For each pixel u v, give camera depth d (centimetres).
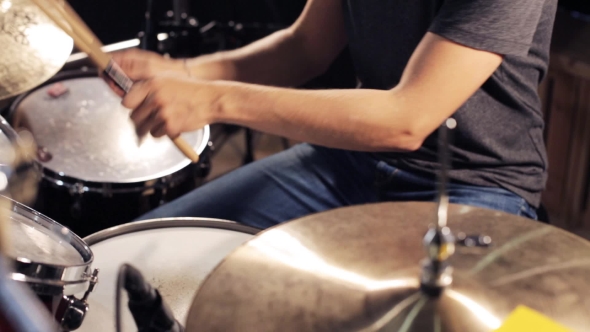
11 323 50
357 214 101
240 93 124
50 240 109
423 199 137
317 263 94
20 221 110
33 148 143
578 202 204
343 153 150
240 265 95
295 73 157
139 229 129
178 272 122
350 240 97
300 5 261
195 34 197
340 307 90
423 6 131
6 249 57
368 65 143
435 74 120
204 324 89
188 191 152
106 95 168
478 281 91
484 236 94
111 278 120
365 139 123
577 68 187
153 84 123
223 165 243
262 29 210
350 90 125
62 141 152
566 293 90
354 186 146
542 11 129
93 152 150
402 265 93
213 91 124
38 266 97
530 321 87
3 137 121
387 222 100
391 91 123
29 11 125
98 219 143
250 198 144
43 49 124
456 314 87
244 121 125
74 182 139
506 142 134
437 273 88
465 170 134
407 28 134
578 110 194
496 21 119
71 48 126
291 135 126
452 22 120
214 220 131
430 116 121
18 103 160
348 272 93
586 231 205
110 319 113
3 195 83
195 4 262
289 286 92
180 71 146
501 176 134
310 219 100
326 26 153
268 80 155
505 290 90
